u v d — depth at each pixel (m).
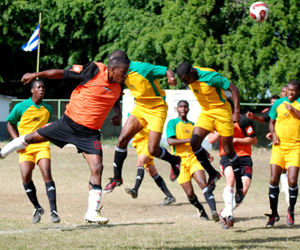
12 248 9.27
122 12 47.69
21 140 9.31
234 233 11.49
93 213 8.69
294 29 42.94
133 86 12.76
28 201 16.11
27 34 52.31
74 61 52.41
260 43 42.25
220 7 45.78
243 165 13.92
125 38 46.44
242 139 13.66
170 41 42.97
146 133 16.06
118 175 13.82
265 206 16.39
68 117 9.22
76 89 9.23
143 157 15.94
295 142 12.73
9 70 55.31
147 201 17.27
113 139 45.09
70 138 9.21
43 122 13.40
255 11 22.50
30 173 12.55
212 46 42.91
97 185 8.89
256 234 11.42
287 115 12.71
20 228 11.65
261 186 21.78
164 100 13.16
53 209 12.19
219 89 12.37
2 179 21.62
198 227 12.27
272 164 12.86
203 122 12.67
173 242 10.20
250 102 43.81
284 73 41.44
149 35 44.03
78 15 50.28
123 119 45.28
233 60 42.38
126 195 18.59
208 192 12.71
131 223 12.75
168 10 44.69
